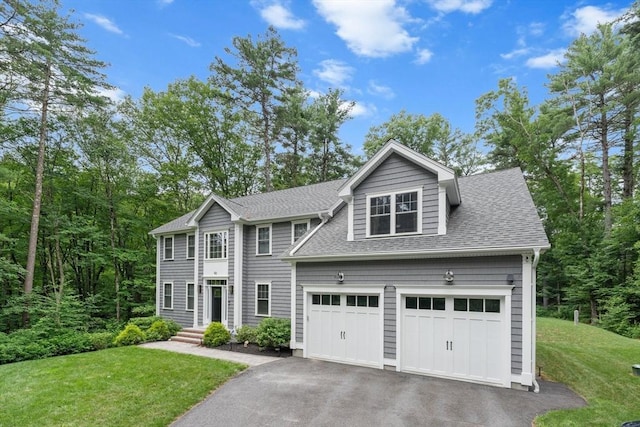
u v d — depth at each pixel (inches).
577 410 304.2
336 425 277.4
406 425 276.7
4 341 569.3
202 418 293.6
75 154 903.7
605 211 994.7
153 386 368.5
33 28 692.1
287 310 649.0
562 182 1076.5
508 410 306.2
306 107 1379.2
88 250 981.2
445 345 413.7
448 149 1401.3
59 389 360.5
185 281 812.6
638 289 783.7
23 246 871.7
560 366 447.8
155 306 901.2
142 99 1177.4
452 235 437.4
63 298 766.5
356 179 514.3
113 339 642.2
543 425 272.7
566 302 1051.3
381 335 455.8
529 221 410.9
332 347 497.0
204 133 1237.1
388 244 471.5
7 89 713.0
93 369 435.5
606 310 872.9
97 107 820.0
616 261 868.6
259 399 334.6
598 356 507.8
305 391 356.8
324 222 618.5
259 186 1386.6
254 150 1325.0
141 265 991.0
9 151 824.9
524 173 1137.4
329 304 507.2
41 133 768.3
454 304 413.4
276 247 681.6
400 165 489.4
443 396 342.0
